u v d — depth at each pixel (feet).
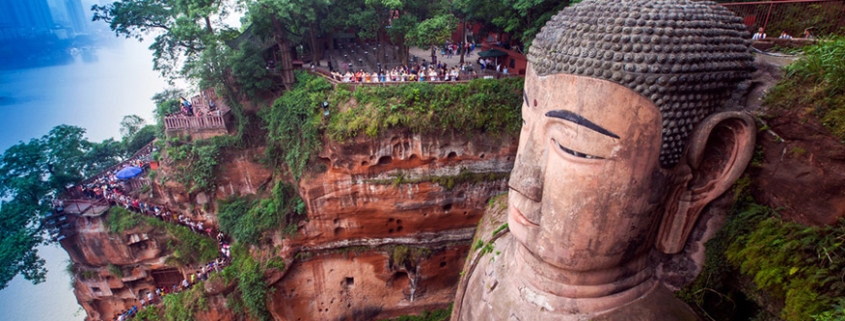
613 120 29.73
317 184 80.84
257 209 87.76
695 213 34.24
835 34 37.93
